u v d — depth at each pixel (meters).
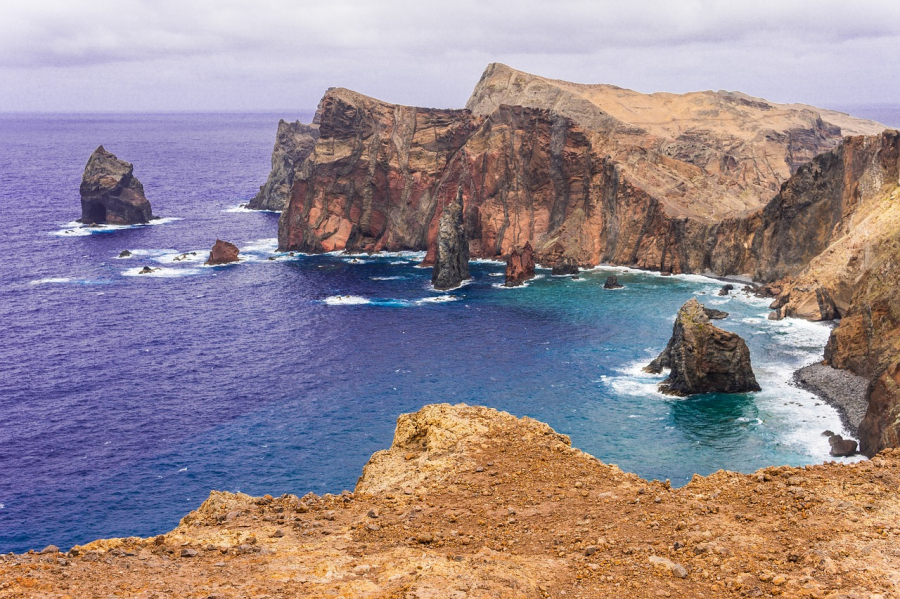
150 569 19.23
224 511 25.00
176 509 67.56
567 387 95.69
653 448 77.44
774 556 19.88
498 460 28.56
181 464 76.25
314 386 97.81
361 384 98.19
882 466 25.91
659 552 20.67
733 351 91.31
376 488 27.48
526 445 29.95
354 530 23.05
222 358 109.69
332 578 18.72
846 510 22.30
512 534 22.48
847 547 20.00
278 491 70.25
